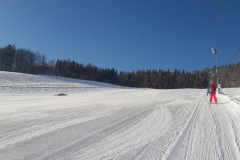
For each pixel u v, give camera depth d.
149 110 8.21
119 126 5.10
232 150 3.28
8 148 3.38
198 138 3.95
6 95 23.56
